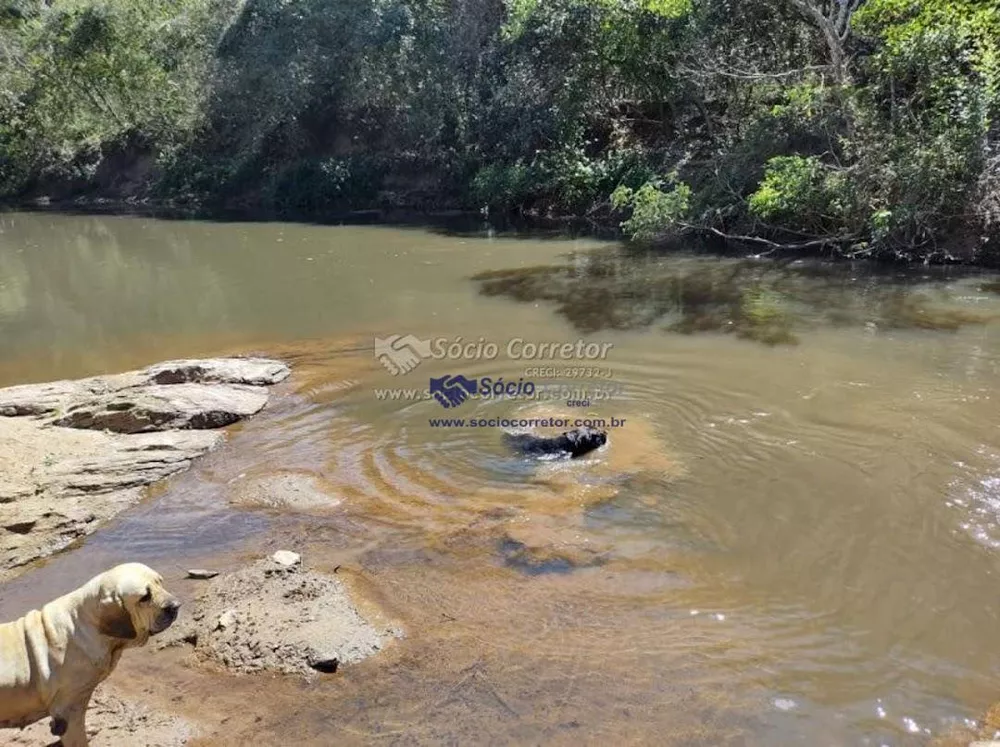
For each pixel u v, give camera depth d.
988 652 4.56
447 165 24.36
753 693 4.29
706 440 7.34
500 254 16.80
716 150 18.31
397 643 4.82
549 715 4.20
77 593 3.77
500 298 13.05
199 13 30.98
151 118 32.31
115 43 32.47
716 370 9.08
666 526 6.00
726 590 5.21
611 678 4.45
